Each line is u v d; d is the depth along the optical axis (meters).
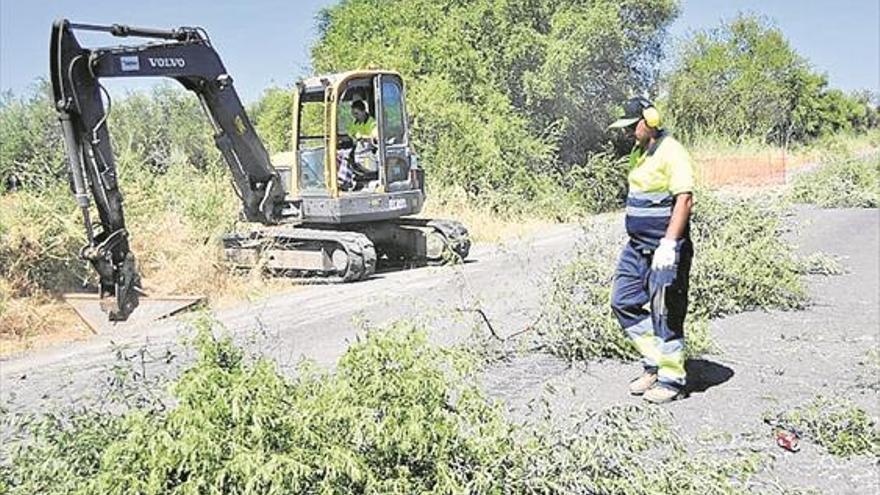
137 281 9.18
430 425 3.28
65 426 4.31
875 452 4.68
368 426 3.15
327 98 12.36
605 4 24.44
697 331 6.84
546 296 7.78
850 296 9.10
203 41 11.28
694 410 5.46
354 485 3.11
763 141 37.12
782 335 7.40
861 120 60.91
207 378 3.14
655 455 4.57
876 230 14.65
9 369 7.73
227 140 11.95
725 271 8.21
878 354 6.63
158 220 12.55
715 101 38.09
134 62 10.02
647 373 5.84
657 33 26.17
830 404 5.40
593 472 3.69
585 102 25.11
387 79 12.94
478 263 13.00
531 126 24.31
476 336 7.00
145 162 15.65
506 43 24.47
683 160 5.53
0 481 3.40
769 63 39.62
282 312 9.75
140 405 3.90
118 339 8.66
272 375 3.29
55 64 9.00
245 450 2.92
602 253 8.00
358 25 26.59
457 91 23.66
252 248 12.36
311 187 12.78
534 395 5.79
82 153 9.06
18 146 17.81
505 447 3.55
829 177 20.72
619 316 5.90
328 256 12.09
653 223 5.66
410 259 13.54
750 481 4.32
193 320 4.83
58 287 10.86
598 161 22.97
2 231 10.62
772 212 9.97
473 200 19.84
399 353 3.45
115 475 2.95
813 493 4.05
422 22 25.25
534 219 20.17
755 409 5.46
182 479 3.01
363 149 12.88
